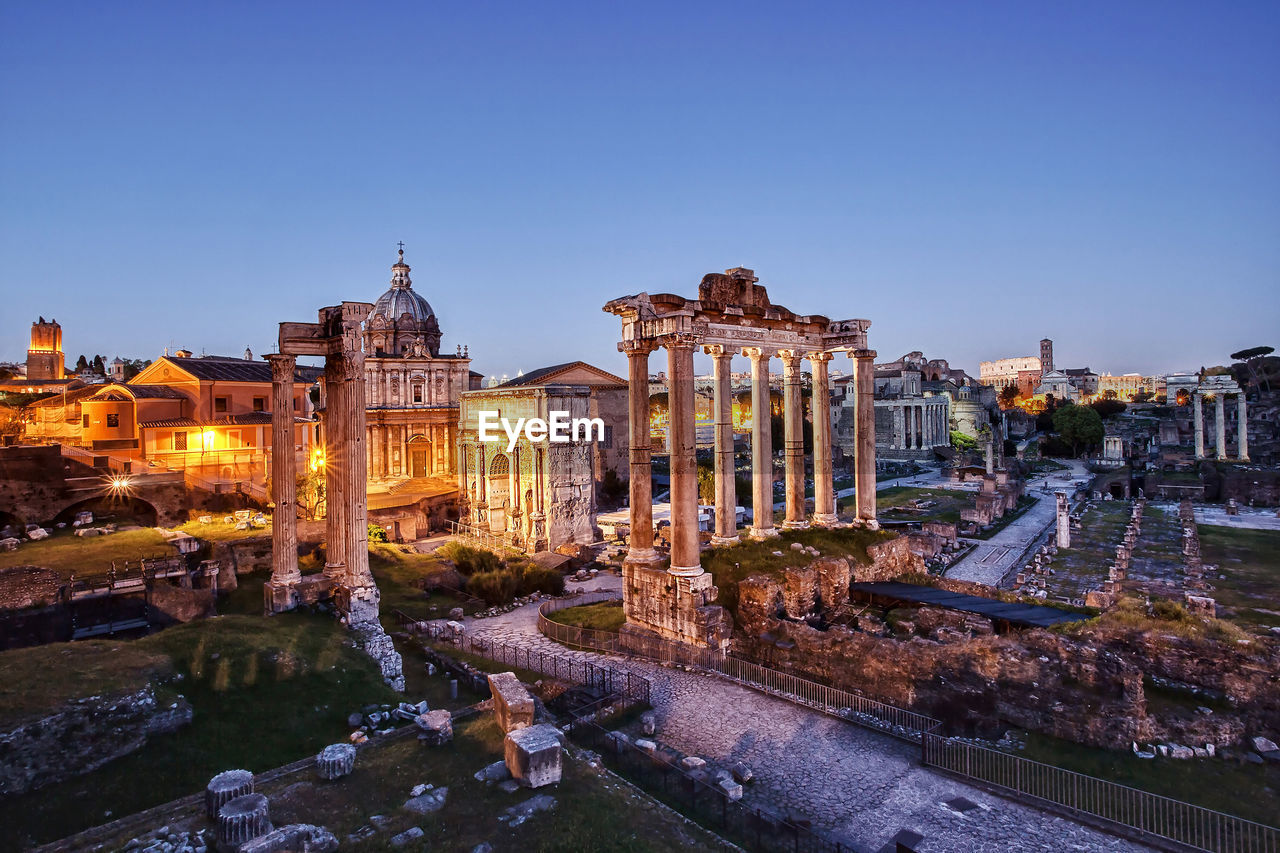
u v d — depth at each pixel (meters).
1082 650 21.53
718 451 36.31
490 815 14.42
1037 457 164.75
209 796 14.12
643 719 22.42
